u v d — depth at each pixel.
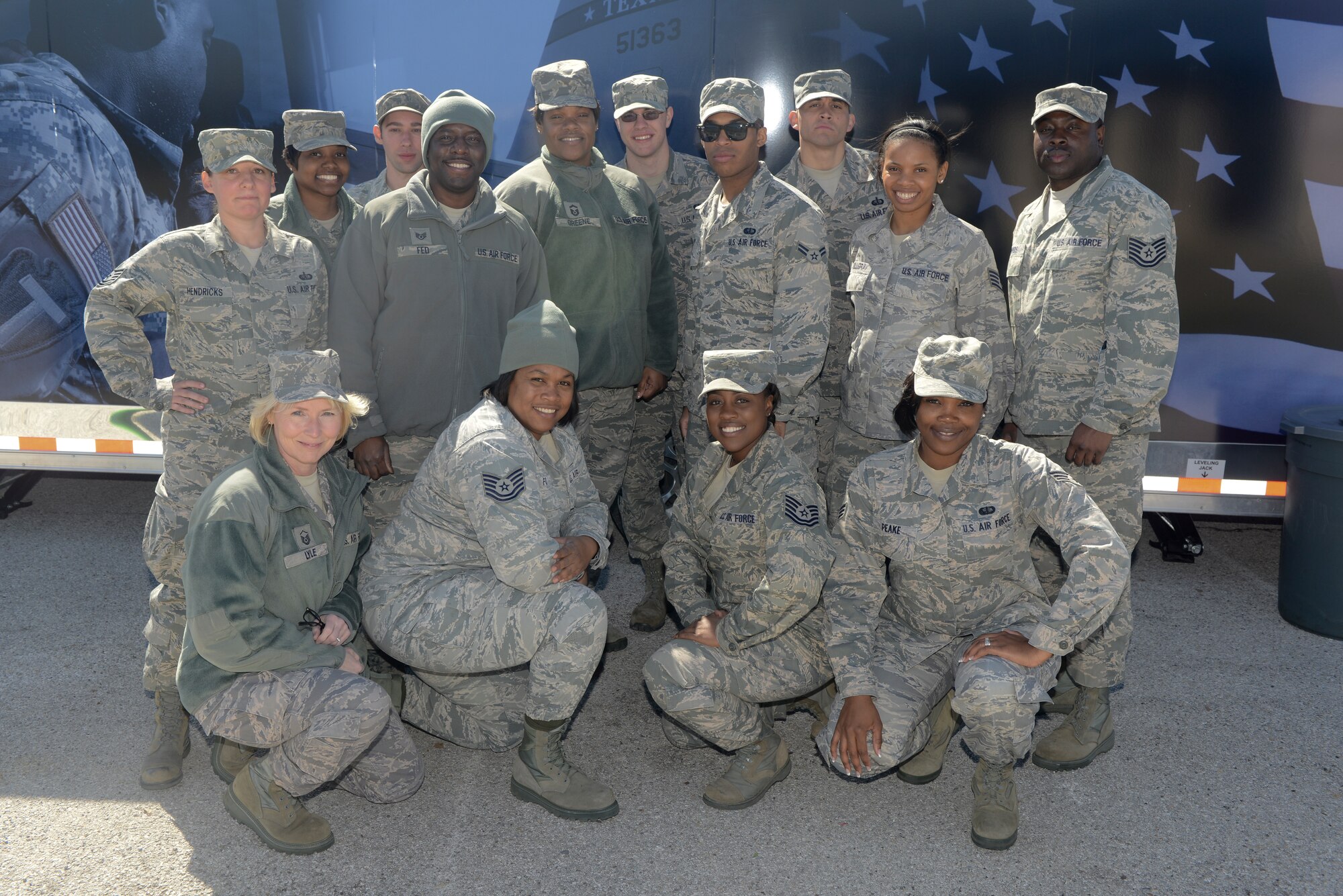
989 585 2.82
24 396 4.59
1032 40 3.88
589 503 3.12
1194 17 3.78
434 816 2.77
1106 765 3.06
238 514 2.51
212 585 2.43
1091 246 3.19
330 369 2.66
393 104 4.05
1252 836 2.69
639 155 4.04
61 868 2.52
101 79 4.29
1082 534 2.58
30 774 2.95
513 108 4.28
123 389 2.98
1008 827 2.64
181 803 2.82
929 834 2.71
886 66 4.02
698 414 3.70
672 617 4.26
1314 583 3.96
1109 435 3.13
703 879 2.50
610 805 2.77
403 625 2.83
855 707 2.72
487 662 2.80
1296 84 3.76
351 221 3.76
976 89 3.95
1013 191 3.97
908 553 2.76
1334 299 3.91
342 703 2.48
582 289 3.68
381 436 3.37
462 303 3.32
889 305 3.45
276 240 3.22
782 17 4.07
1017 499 2.73
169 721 2.99
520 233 3.45
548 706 2.75
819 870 2.54
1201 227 3.93
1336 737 3.21
